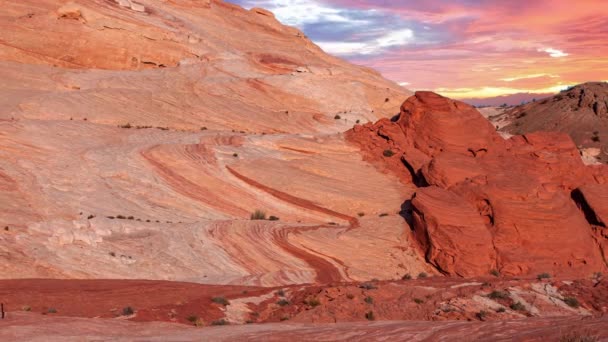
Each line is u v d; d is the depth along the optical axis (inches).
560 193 1497.3
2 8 2689.5
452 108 2010.3
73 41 2647.6
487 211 1471.5
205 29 3329.2
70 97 2209.6
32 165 1557.6
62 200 1421.0
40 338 658.8
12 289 933.2
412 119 2030.0
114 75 2586.1
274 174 1791.3
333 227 1541.6
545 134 1948.8
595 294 899.4
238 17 3821.4
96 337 679.7
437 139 1957.4
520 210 1432.1
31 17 2640.3
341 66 3553.2
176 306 856.9
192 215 1542.8
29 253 1111.0
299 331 701.3
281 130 2404.0
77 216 1358.3
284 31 3897.6
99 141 1852.9
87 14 2699.3
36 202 1371.8
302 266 1304.1
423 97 2021.4
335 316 853.8
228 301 909.8
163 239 1291.8
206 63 2891.2
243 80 2763.3
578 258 1411.2
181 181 1681.8
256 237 1384.1
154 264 1184.2
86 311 839.1
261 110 2549.2
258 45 3484.3
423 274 1366.9
